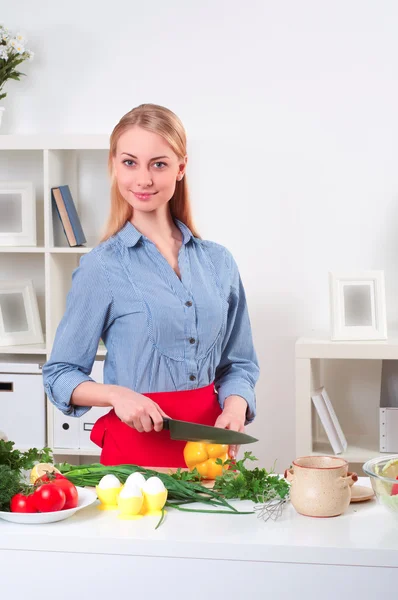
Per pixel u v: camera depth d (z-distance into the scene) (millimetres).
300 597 1313
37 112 3479
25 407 3230
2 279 3520
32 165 3490
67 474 1616
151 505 1487
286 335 3426
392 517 1410
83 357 1916
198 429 1644
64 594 1356
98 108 3457
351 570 1300
